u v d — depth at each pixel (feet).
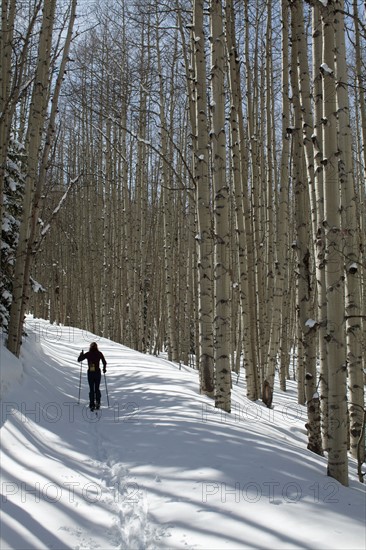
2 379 25.84
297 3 26.14
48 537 13.09
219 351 27.91
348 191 21.83
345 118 18.30
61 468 18.48
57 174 76.23
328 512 14.10
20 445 19.79
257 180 43.29
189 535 12.96
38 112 31.50
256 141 44.11
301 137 26.07
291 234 65.26
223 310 27.91
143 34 59.62
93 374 29.96
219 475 16.79
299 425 32.14
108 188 74.90
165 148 55.06
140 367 44.24
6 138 30.48
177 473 17.29
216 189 27.99
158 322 77.30
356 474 22.27
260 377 44.09
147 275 81.97
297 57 26.66
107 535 13.65
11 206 38.65
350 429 26.35
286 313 54.65
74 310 99.66
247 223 39.42
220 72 27.94
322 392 24.99
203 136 30.96
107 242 81.87
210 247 31.14
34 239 32.63
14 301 31.45
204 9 31.58
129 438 22.35
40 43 31.07
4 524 13.44
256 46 46.09
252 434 22.18
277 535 12.64
